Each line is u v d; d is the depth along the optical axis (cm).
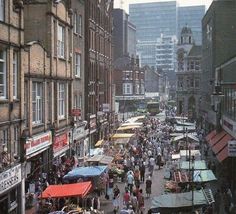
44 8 3081
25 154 2425
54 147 3114
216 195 2538
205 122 6894
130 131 5041
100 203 2738
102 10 5406
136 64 12131
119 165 3384
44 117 2958
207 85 6856
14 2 2344
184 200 1900
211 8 6425
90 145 4609
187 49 10862
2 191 2062
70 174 2431
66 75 3509
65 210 2081
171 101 15638
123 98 10694
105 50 5656
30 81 2688
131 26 15675
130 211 2209
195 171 2748
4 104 2222
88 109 4472
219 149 3341
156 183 3388
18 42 2391
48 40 3089
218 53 6128
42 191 2239
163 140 5219
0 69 2225
